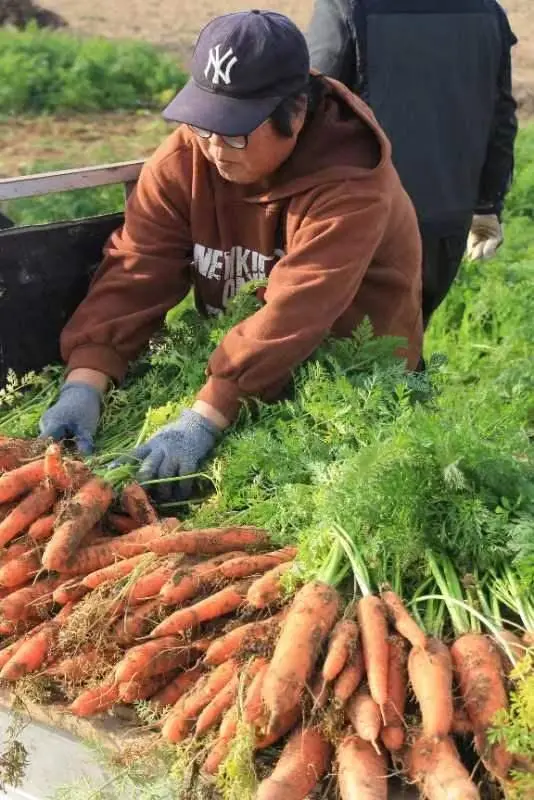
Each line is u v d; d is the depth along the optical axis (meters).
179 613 2.35
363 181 2.95
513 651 2.15
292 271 2.91
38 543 2.61
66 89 13.41
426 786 1.93
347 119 3.05
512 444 2.67
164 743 2.17
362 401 2.85
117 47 14.66
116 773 2.19
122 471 2.80
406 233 3.24
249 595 2.35
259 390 2.91
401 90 4.18
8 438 2.88
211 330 3.27
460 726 2.04
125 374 3.35
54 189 3.42
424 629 2.25
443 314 6.31
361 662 2.13
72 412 3.08
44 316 3.43
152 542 2.52
